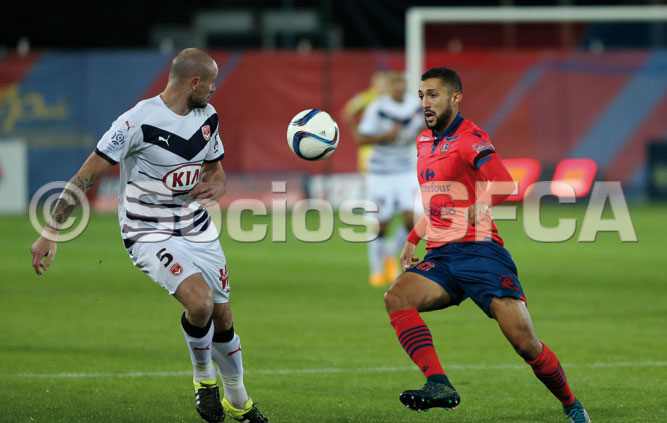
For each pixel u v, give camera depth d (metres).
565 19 53.66
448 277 18.80
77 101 80.00
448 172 19.03
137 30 112.00
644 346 28.11
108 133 18.47
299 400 21.55
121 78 80.31
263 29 102.81
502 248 19.08
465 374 24.34
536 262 51.06
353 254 55.31
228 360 19.05
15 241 57.41
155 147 18.80
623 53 85.19
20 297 37.59
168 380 23.41
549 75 85.25
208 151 19.81
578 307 36.09
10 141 78.38
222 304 19.16
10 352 26.72
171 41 102.94
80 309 34.88
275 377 23.98
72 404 20.78
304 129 21.56
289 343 28.75
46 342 28.34
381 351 27.48
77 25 110.81
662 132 85.50
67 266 47.28
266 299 38.12
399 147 42.62
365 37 107.44
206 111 19.48
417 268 19.08
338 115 82.00
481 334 30.23
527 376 24.09
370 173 43.09
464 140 18.84
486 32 104.56
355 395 22.06
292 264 50.25
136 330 30.62
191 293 18.19
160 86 80.81
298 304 36.88
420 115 42.97
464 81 85.12
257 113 81.62
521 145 85.44
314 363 25.77
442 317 33.78
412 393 16.58
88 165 18.38
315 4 112.81
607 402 21.16
